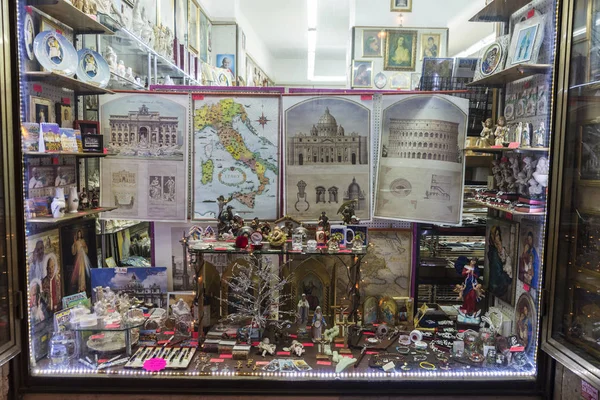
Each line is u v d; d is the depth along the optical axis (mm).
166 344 2402
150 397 2127
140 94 2611
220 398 2127
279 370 2170
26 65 2117
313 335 2406
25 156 2137
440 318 2664
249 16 2918
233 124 2641
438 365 2229
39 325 2266
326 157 2643
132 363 2207
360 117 2615
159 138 2643
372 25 2932
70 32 2551
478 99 2639
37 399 2135
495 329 2418
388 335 2508
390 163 2631
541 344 2137
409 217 2637
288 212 2666
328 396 2121
